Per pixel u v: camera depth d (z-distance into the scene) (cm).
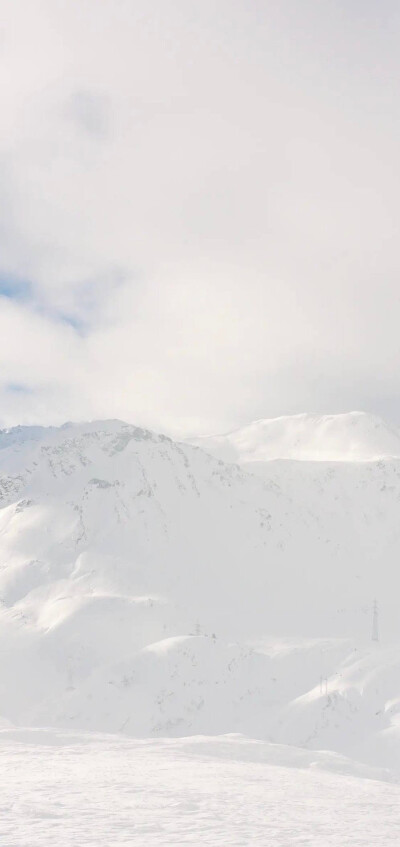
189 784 3550
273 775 4666
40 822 2114
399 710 18162
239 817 2452
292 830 2220
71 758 5103
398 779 7738
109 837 1903
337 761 7794
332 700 18938
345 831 2269
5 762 4594
